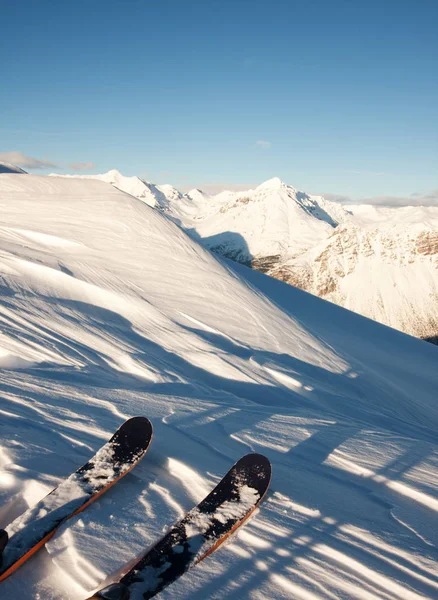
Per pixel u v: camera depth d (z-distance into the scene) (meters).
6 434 4.27
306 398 12.09
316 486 4.12
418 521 3.67
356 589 2.72
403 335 30.97
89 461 3.74
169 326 14.82
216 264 22.61
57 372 8.29
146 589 2.55
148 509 3.40
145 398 6.41
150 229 22.94
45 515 3.10
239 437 5.21
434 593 2.75
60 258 17.19
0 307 11.66
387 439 5.83
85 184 29.00
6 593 2.54
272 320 19.28
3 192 25.00
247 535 3.15
